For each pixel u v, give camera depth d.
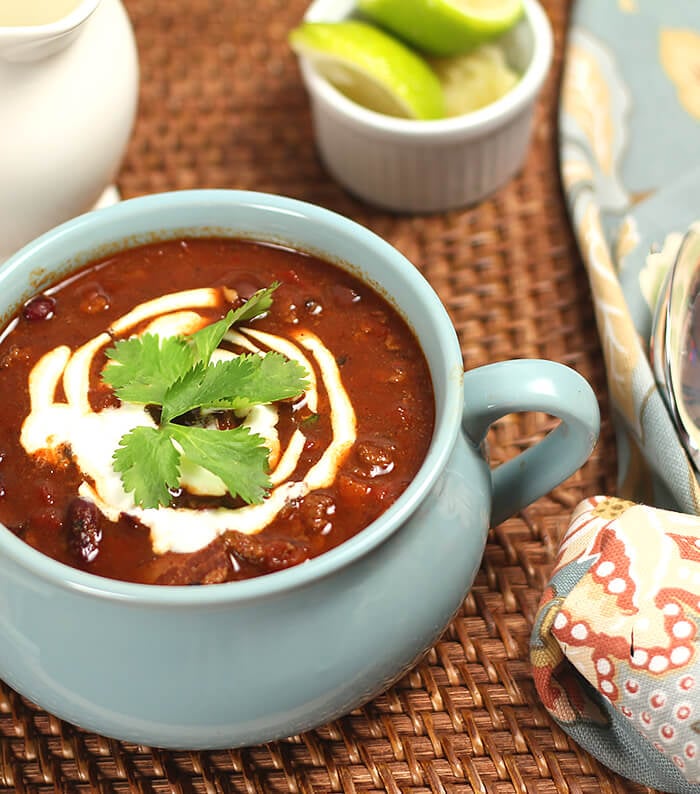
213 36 0.90
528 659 0.75
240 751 0.73
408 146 0.83
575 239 0.84
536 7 0.86
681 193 0.83
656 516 0.72
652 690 0.70
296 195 0.86
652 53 0.87
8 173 0.77
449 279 0.84
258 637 0.68
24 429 0.71
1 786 0.73
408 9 0.83
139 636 0.68
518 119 0.84
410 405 0.72
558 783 0.73
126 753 0.74
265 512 0.70
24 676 0.70
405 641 0.70
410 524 0.69
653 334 0.78
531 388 0.70
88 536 0.69
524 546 0.77
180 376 0.71
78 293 0.74
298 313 0.73
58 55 0.76
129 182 0.86
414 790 0.73
